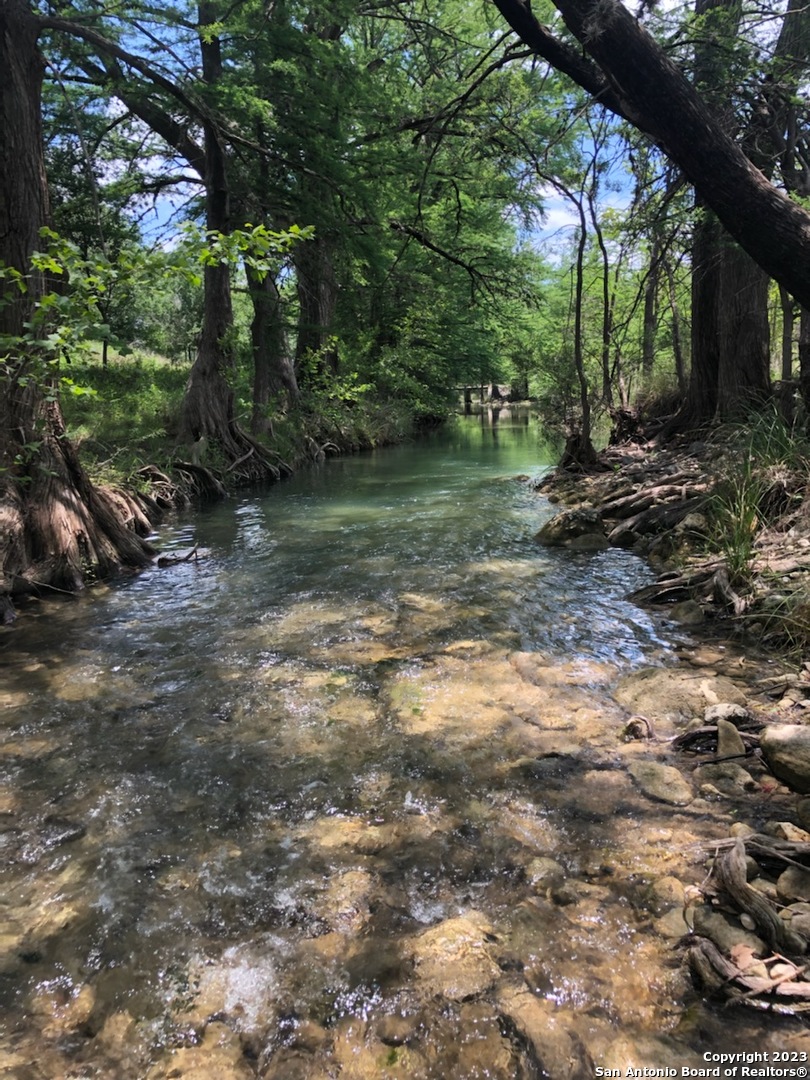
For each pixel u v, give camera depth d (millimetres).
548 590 5711
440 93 13742
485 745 3180
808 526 5375
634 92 4867
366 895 2229
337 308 20234
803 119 7020
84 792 2883
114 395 14594
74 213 16531
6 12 6215
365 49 18000
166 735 3383
